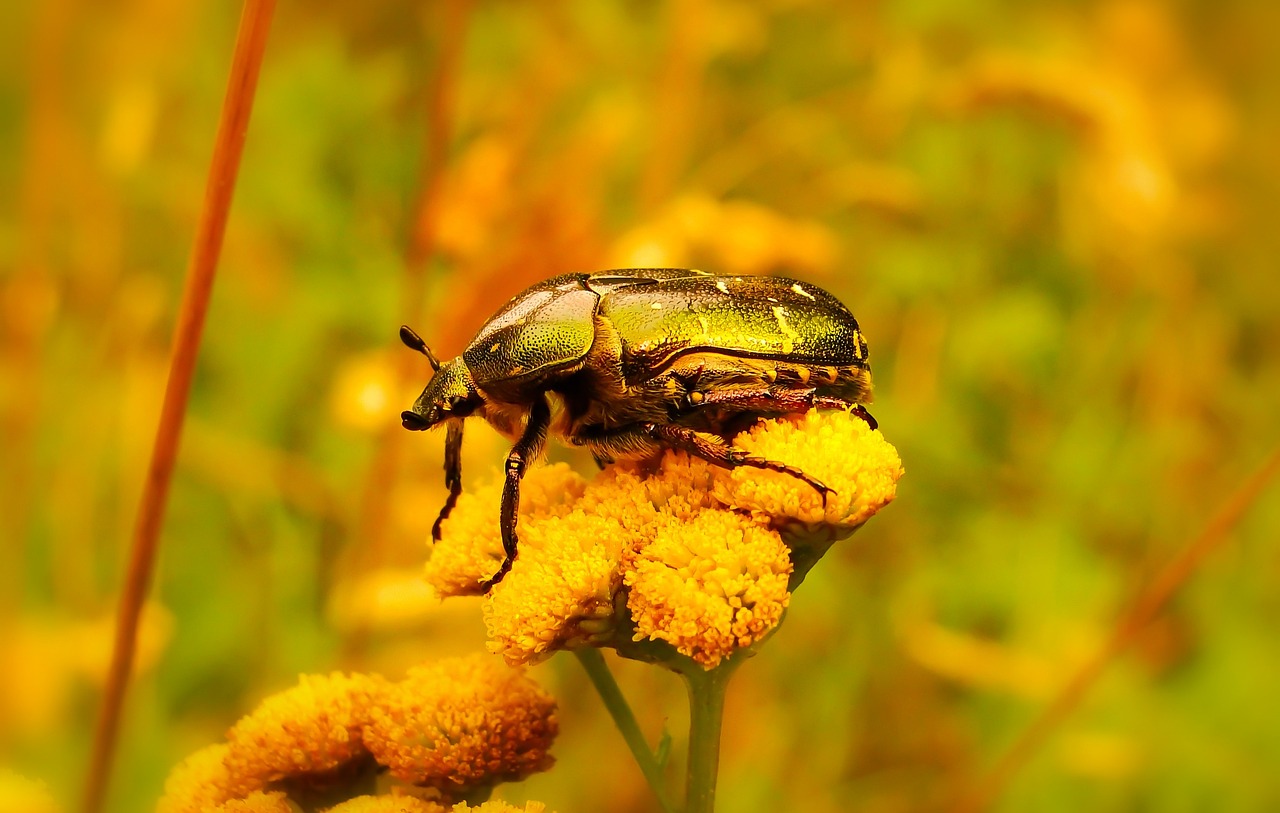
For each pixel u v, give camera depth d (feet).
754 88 0.91
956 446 0.76
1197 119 1.00
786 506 0.49
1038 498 0.76
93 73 0.85
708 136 0.88
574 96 0.82
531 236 0.64
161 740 0.66
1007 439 0.80
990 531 0.75
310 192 0.77
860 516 0.49
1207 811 0.68
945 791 0.68
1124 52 1.00
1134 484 0.78
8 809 0.50
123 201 0.81
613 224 0.75
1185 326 0.86
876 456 0.49
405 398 0.64
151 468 0.56
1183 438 0.81
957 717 0.71
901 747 0.70
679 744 0.67
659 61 0.81
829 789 0.67
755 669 0.70
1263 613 0.75
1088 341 0.82
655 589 0.48
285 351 0.76
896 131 0.90
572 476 0.51
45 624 0.69
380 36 0.86
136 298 0.76
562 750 0.67
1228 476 0.83
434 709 0.49
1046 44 0.99
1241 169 1.09
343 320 0.76
